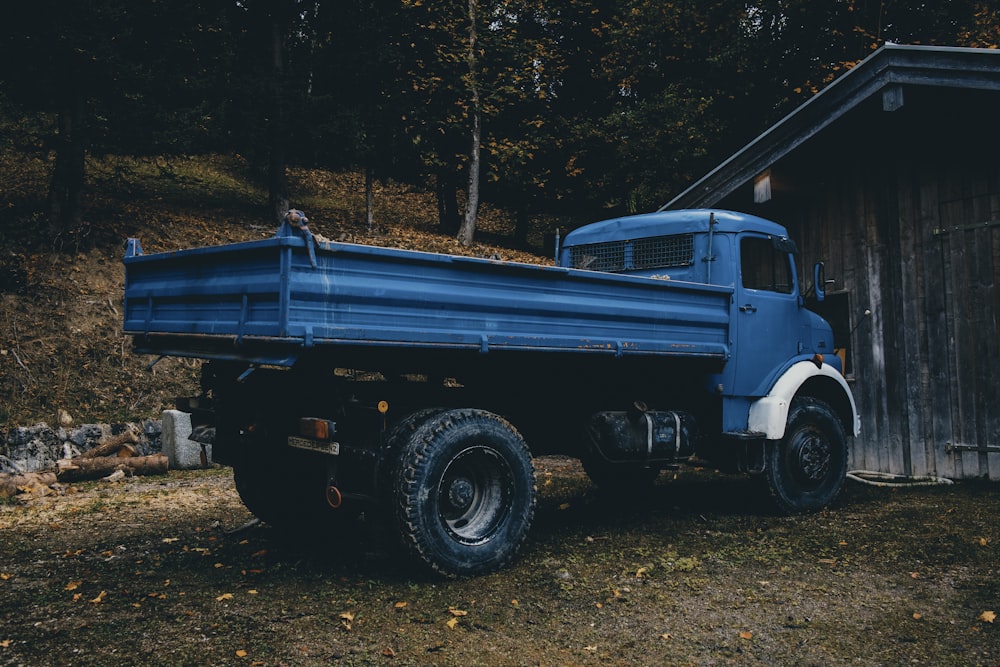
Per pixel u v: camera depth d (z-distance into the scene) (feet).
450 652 10.86
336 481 14.21
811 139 27.22
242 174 66.59
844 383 22.59
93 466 25.88
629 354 17.43
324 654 10.75
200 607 12.74
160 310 16.19
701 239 20.80
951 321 25.39
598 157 70.59
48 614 12.46
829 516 20.42
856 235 28.32
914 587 14.05
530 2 65.31
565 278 16.05
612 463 18.81
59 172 38.22
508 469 14.93
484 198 76.48
